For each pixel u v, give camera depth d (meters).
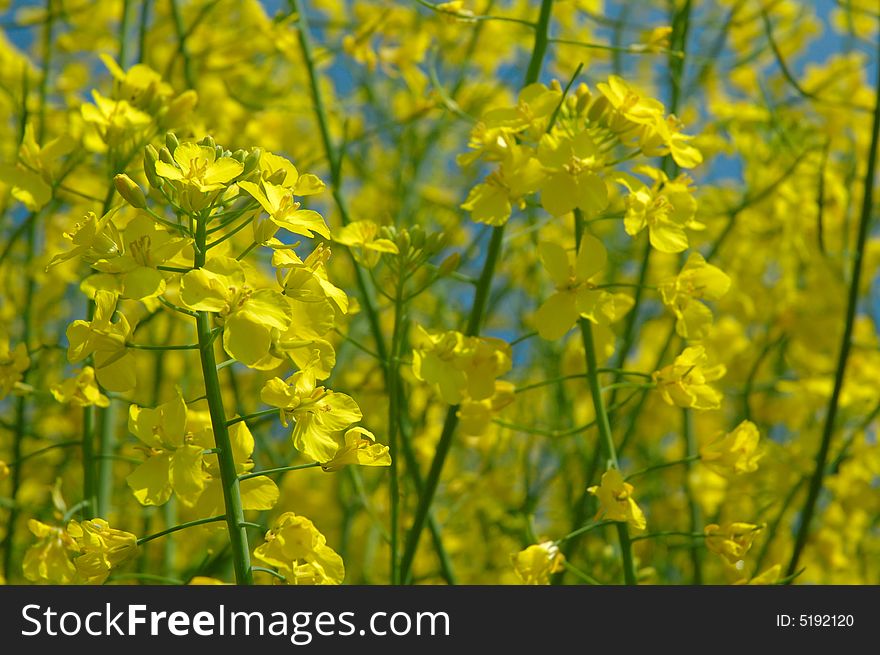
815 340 0.85
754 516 0.75
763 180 0.83
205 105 0.75
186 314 0.53
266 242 0.53
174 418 0.53
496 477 0.80
